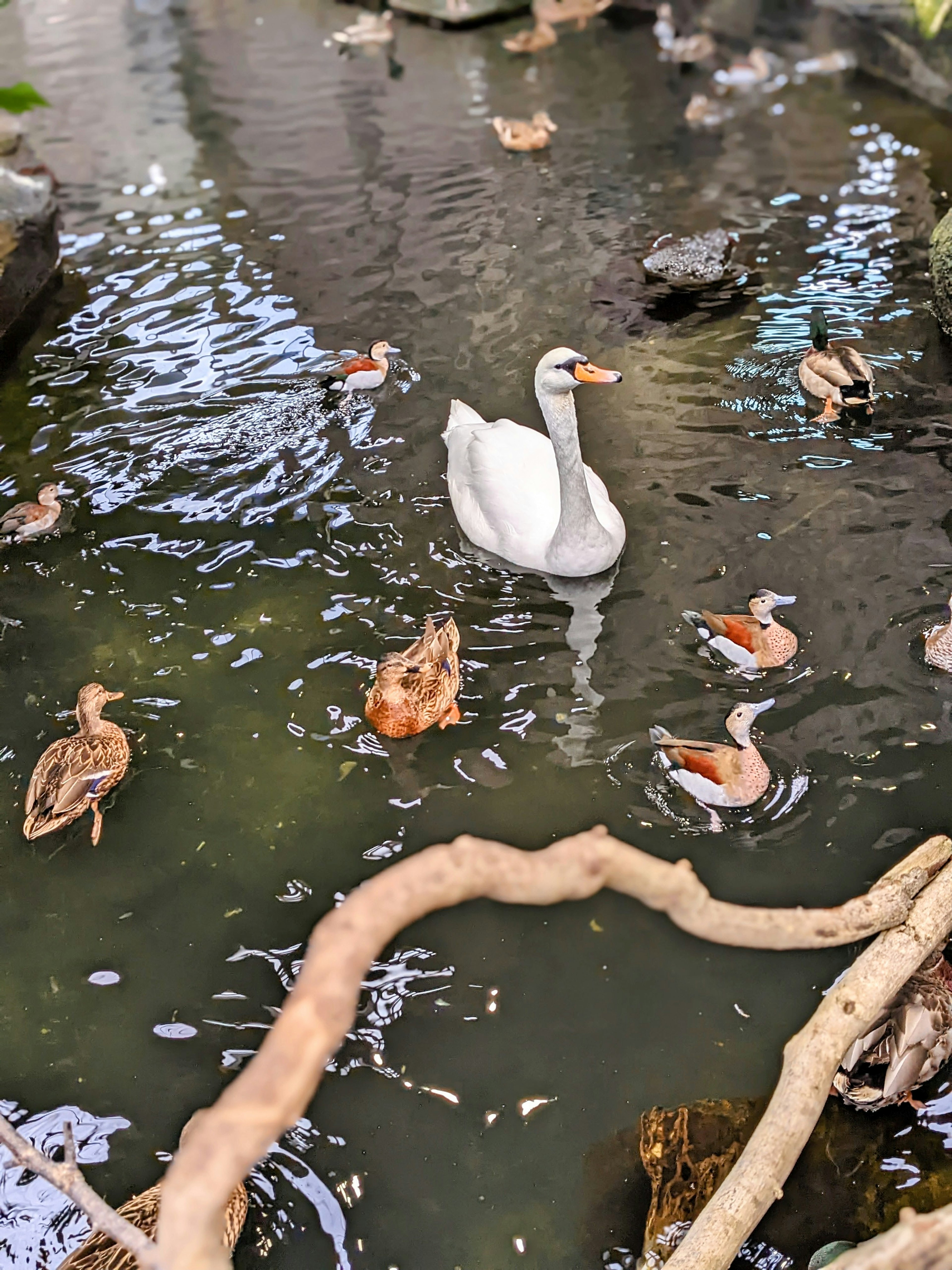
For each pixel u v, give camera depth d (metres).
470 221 5.78
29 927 3.31
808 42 7.20
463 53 7.90
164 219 6.00
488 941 3.23
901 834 3.33
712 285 5.19
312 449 4.51
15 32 8.91
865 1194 2.83
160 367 4.96
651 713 3.62
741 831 3.36
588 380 3.72
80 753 3.53
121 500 4.36
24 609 4.03
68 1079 3.06
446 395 4.72
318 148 6.61
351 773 3.55
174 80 7.84
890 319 4.89
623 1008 3.11
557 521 4.02
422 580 4.03
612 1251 2.79
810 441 4.38
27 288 5.33
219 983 3.20
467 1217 2.84
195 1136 1.18
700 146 6.27
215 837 3.45
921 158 5.97
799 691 3.63
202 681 3.80
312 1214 2.86
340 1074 3.04
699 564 4.00
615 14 8.30
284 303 5.30
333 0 9.08
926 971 2.98
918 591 3.86
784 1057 2.86
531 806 3.45
